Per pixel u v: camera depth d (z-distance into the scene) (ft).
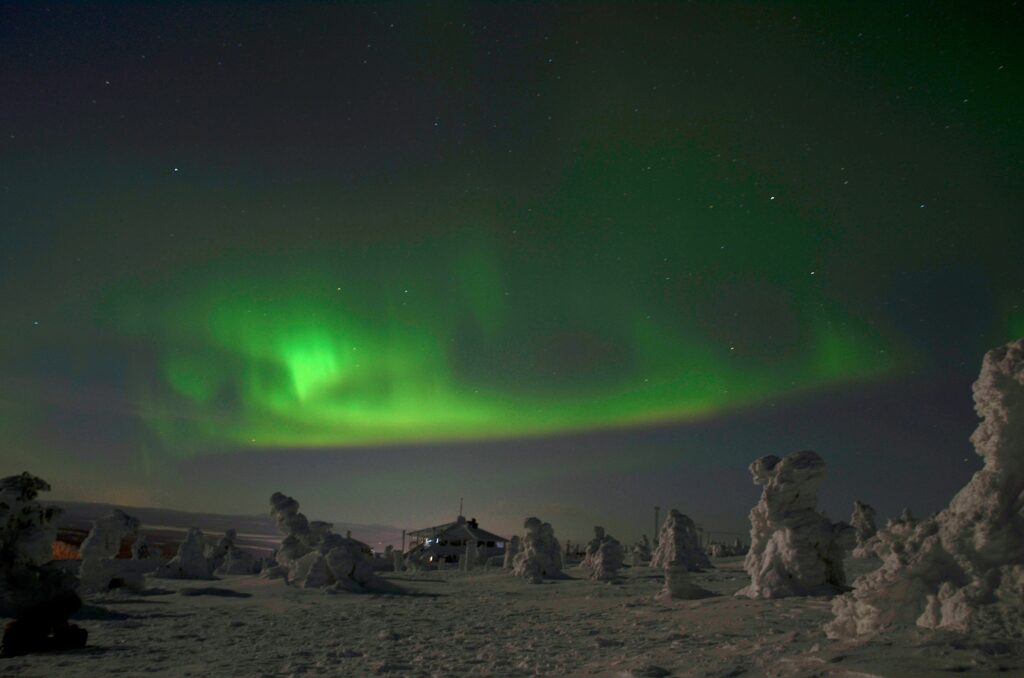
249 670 36.86
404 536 268.21
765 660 29.25
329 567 105.81
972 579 29.63
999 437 31.37
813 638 33.47
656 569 146.20
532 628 56.18
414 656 41.09
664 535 151.53
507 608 77.00
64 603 47.44
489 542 248.93
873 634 29.35
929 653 25.08
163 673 36.52
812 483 72.90
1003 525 30.14
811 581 71.00
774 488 73.26
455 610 75.05
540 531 142.41
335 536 111.24
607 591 100.53
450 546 244.22
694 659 32.48
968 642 25.72
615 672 31.07
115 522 93.35
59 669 38.75
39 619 46.06
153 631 56.44
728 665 29.43
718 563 177.27
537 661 37.65
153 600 85.51
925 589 30.71
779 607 59.36
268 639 51.16
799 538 72.18
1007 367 31.27
